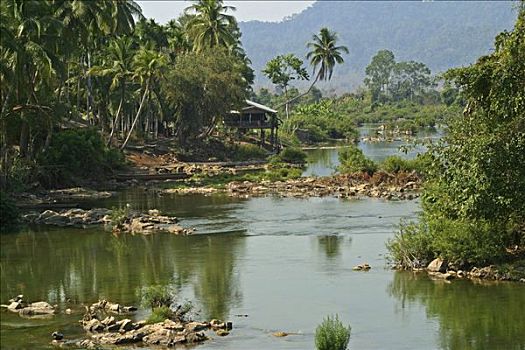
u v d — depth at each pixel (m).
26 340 32.16
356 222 61.31
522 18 41.75
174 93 112.12
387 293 39.03
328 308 36.53
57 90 102.94
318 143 164.75
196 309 36.62
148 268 45.91
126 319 34.16
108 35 110.88
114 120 113.62
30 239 56.22
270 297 38.69
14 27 78.25
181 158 112.31
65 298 39.28
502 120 41.41
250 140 134.38
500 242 42.09
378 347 30.81
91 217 64.19
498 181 39.84
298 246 51.94
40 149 85.12
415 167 86.12
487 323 33.78
